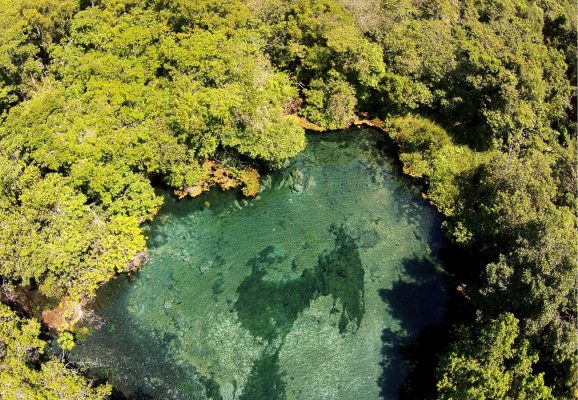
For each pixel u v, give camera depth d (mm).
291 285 48344
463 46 62719
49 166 47594
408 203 57469
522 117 57469
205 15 58125
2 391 32344
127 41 56812
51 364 37156
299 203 56562
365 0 68938
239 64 55656
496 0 71375
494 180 52406
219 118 51938
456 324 44344
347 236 53469
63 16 63781
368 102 67812
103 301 45750
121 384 40188
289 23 62469
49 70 61625
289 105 66438
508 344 35938
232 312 45781
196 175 54188
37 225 43625
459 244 51531
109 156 48594
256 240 52250
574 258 38094
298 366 42750
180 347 43031
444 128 63938
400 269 50719
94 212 47031
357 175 60531
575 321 36906
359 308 47031
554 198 50500
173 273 48500
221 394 40469
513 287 39250
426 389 41594
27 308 43844
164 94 53656
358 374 42625
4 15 61781
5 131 49375
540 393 33219
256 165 58594
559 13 71375
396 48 64062
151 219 52562
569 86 62781
